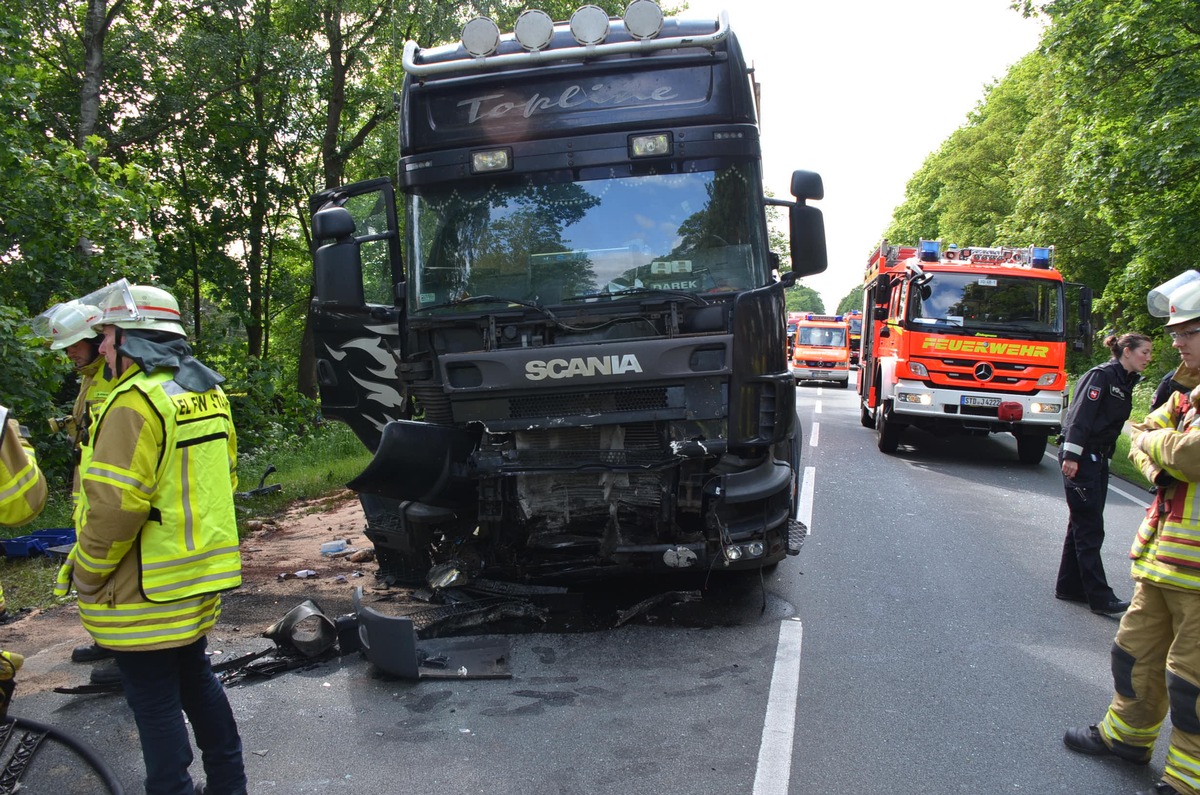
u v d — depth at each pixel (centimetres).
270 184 2286
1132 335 594
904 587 650
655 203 545
